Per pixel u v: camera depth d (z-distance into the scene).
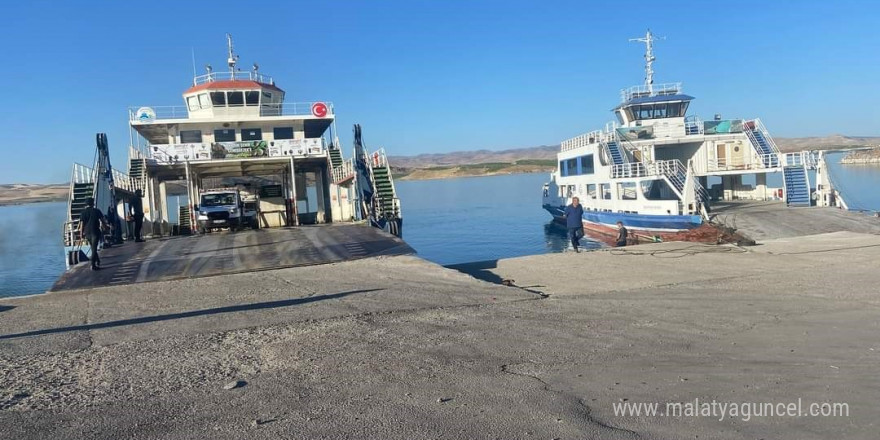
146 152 33.34
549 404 5.75
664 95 36.47
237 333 9.08
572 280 14.27
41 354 8.23
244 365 7.39
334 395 6.17
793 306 10.34
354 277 14.48
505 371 6.89
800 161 29.42
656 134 34.19
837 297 10.98
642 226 28.67
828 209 26.73
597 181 34.06
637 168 29.70
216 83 35.44
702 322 9.30
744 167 31.86
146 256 20.30
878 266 14.35
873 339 7.98
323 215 35.28
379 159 32.06
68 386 6.73
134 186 31.45
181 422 5.52
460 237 44.91
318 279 14.31
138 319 10.53
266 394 6.24
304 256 18.66
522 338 8.45
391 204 28.84
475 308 10.66
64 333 9.54
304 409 5.77
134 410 5.88
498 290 12.46
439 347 8.01
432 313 10.23
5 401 6.22
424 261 16.95
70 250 20.73
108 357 7.96
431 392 6.19
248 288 13.36
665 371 6.75
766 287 12.34
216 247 22.31
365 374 6.87
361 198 29.89
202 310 11.07
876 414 5.31
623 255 18.09
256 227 33.25
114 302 12.38
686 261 16.48
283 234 26.55
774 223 24.20
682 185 28.27
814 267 14.69
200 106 35.94
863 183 73.00
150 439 5.14
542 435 5.02
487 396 6.02
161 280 15.42
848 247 17.88
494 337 8.52
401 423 5.35
